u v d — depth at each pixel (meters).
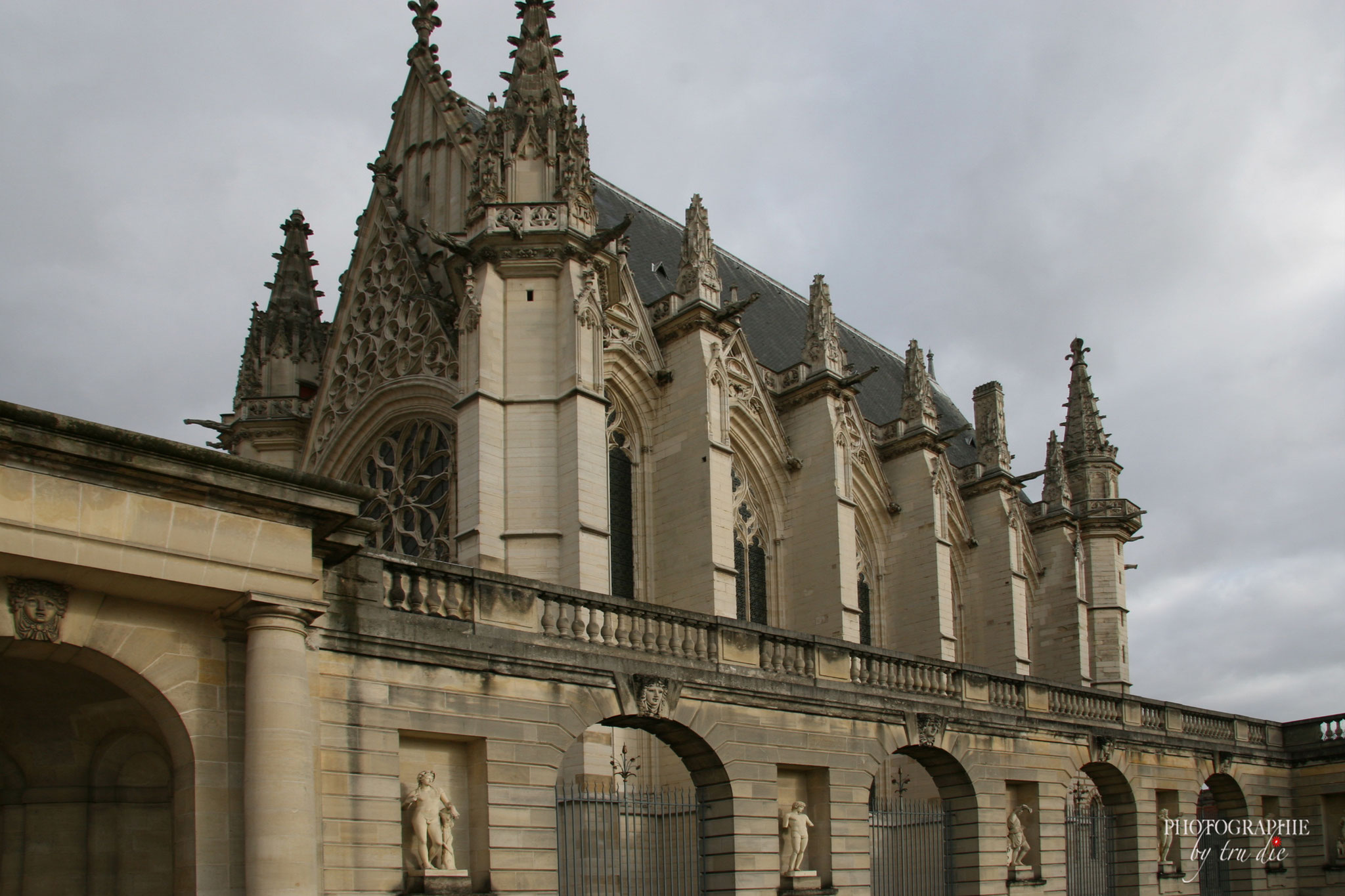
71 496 16.08
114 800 19.59
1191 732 40.81
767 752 25.67
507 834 20.86
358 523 19.39
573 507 38.00
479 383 39.28
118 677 17.41
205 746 17.45
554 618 22.81
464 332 40.59
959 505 65.00
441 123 50.47
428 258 47.59
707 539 44.47
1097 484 76.81
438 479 43.06
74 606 16.72
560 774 33.81
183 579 16.88
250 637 17.69
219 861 17.14
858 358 78.44
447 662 20.67
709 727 24.62
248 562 17.52
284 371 51.94
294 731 17.52
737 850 24.55
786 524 53.00
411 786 20.30
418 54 53.00
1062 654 70.25
